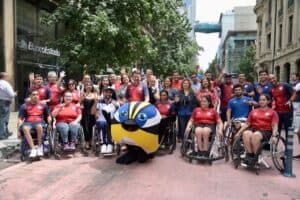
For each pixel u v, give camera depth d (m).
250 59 57.47
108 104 8.16
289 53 32.75
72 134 7.83
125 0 11.23
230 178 6.40
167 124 8.23
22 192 5.60
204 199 5.30
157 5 12.45
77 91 8.67
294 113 10.53
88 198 5.33
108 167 7.07
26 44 15.69
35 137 7.62
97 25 10.58
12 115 13.73
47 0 17.41
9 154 8.01
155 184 5.99
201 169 6.98
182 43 29.75
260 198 5.38
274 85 9.05
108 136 8.02
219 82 10.31
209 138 7.50
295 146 9.05
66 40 11.41
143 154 7.45
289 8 33.31
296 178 6.47
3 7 14.37
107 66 11.73
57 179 6.26
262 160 6.96
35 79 8.69
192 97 9.08
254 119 7.06
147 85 8.97
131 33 11.66
